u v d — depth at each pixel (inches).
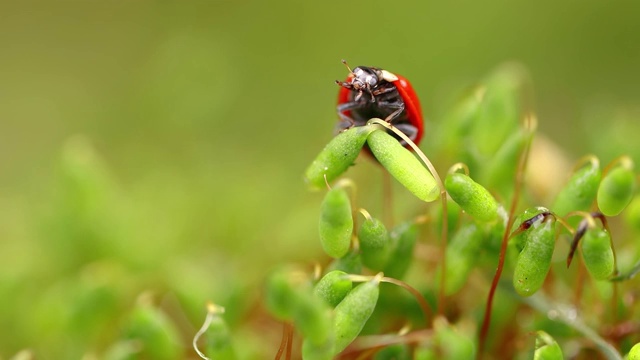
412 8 8.8
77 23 9.9
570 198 4.4
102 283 5.1
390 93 4.8
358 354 4.7
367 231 4.3
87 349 5.1
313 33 8.9
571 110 8.4
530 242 4.1
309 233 5.6
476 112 5.1
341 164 4.3
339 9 8.9
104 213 5.5
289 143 7.5
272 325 5.3
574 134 7.3
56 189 5.6
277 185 6.2
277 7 9.0
